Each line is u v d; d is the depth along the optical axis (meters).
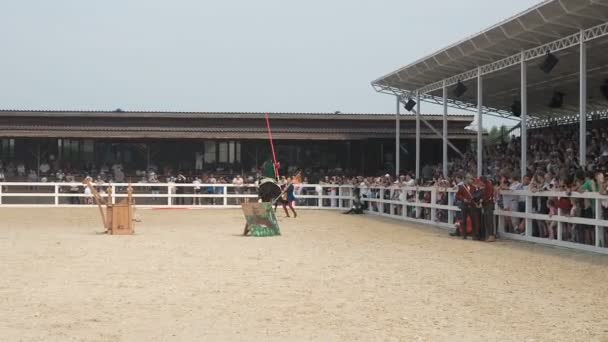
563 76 31.92
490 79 33.12
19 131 40.94
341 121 44.59
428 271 13.58
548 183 20.12
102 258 15.02
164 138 41.47
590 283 12.23
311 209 37.38
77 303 10.06
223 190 39.50
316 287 11.56
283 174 43.00
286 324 8.85
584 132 20.89
